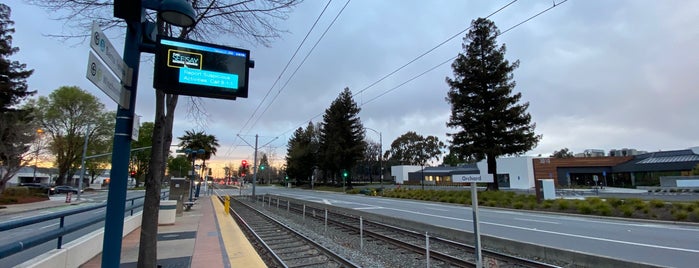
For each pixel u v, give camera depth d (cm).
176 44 448
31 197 3538
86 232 1232
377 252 997
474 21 3425
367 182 9562
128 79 379
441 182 7281
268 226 1566
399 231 1327
